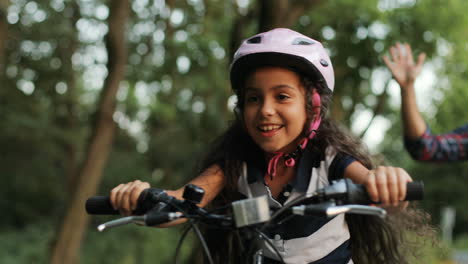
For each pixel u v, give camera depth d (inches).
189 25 379.9
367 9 274.7
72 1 551.5
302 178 77.1
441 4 281.9
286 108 73.1
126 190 66.8
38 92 649.6
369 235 82.2
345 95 304.8
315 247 77.7
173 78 384.5
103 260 533.3
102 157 367.2
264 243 75.1
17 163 687.7
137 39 442.9
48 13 561.0
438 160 119.3
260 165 82.2
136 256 563.8
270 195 78.2
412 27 286.8
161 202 66.2
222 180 84.0
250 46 74.1
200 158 89.0
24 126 629.3
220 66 353.4
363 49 279.4
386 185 59.3
